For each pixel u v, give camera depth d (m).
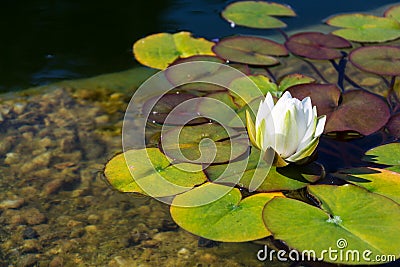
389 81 2.07
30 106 2.02
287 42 2.15
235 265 1.77
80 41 2.18
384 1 2.33
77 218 1.83
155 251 1.79
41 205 1.85
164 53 2.13
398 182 1.83
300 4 2.32
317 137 1.84
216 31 2.21
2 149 1.93
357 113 1.94
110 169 1.87
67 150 1.93
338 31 2.20
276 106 1.84
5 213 1.83
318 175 1.85
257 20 2.24
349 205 1.79
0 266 1.77
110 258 1.78
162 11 2.29
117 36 2.20
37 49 2.15
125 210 1.84
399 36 2.18
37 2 2.31
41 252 1.79
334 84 2.04
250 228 1.78
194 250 1.79
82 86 2.06
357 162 1.88
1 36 2.18
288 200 1.80
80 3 2.31
